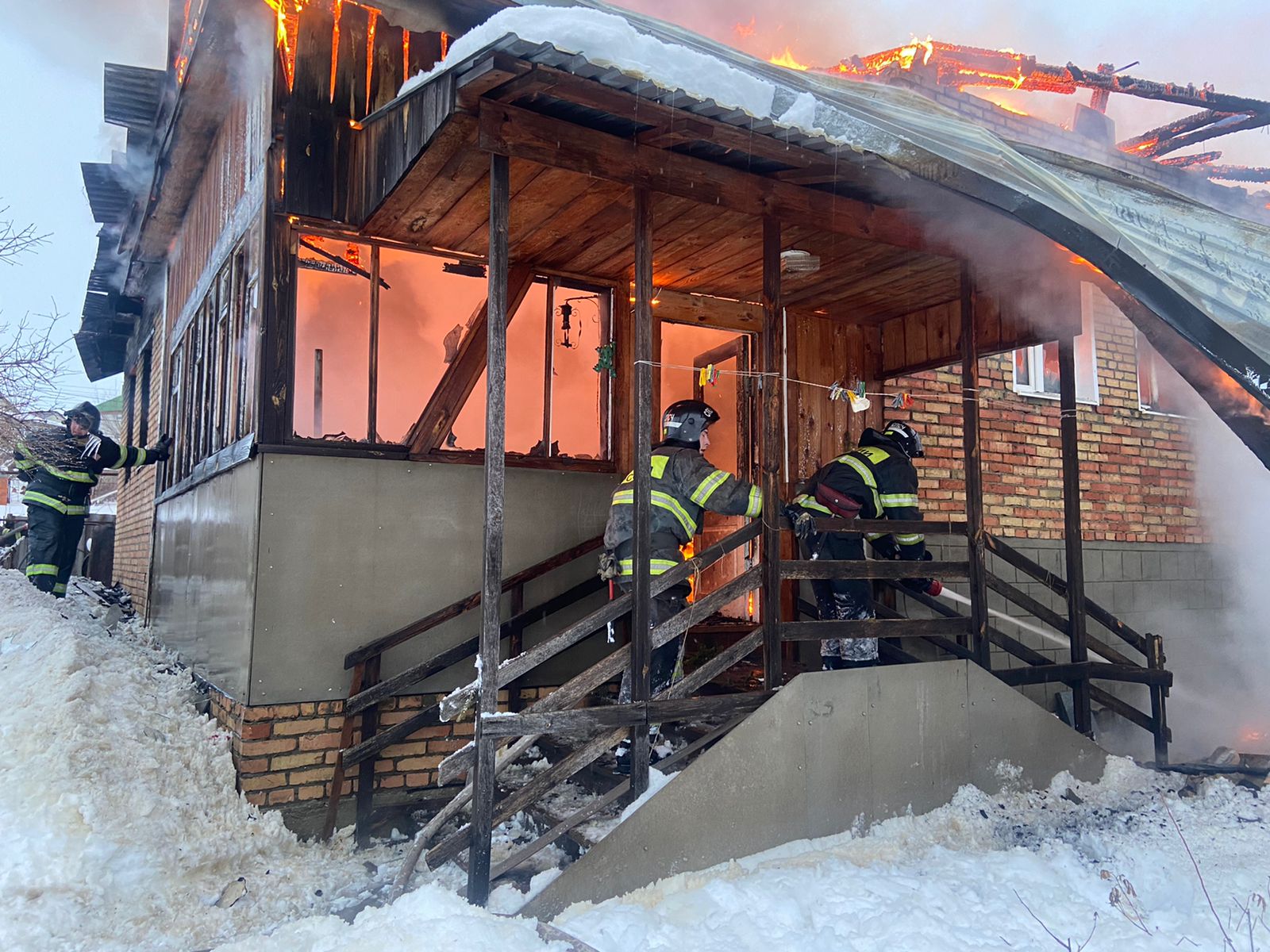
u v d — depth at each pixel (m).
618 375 5.43
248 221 5.15
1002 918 3.17
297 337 4.86
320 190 4.72
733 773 3.61
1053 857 3.81
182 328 7.66
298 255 4.71
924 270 5.12
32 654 5.04
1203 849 3.91
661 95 3.32
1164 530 7.60
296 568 4.47
